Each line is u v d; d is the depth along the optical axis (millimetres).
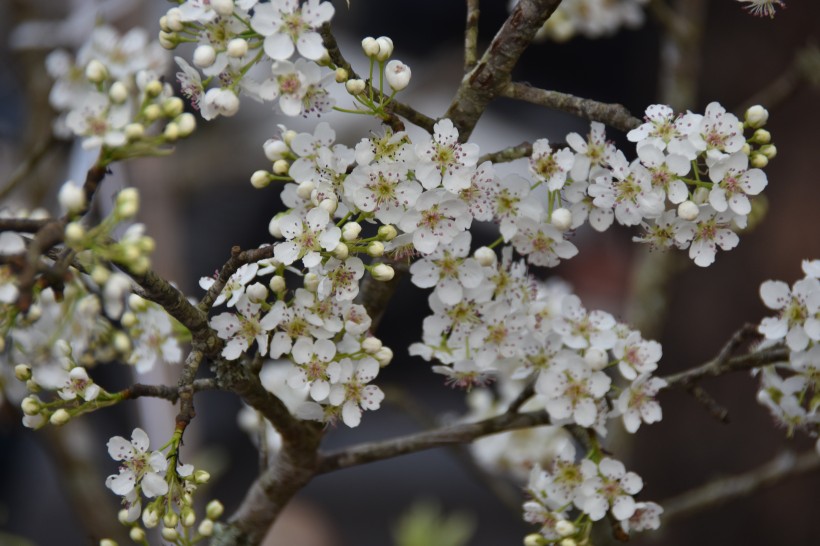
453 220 1267
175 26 1262
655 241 1287
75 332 1349
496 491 1514
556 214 1278
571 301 1301
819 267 1309
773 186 1905
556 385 1295
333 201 1256
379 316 1324
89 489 1566
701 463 1953
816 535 1865
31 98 1674
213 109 1262
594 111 1281
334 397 1277
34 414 1280
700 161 1325
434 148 1262
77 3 1718
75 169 1472
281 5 1253
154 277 1248
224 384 1280
